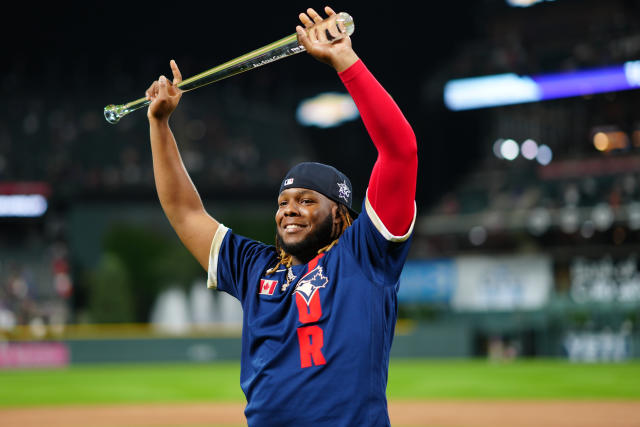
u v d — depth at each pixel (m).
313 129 98.81
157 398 36.22
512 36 80.50
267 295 5.93
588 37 76.75
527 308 63.31
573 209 68.19
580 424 26.77
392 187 5.38
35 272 74.12
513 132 79.19
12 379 46.06
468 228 70.81
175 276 73.94
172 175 6.77
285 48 5.50
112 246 73.94
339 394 5.42
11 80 89.25
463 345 59.88
